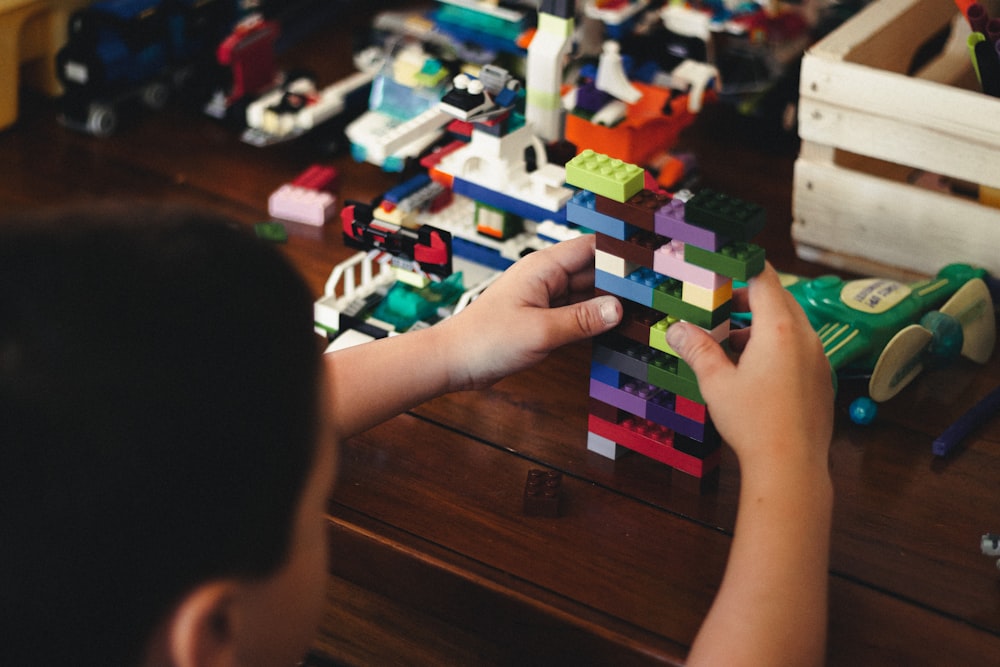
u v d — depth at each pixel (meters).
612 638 0.58
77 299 0.27
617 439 0.70
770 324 0.55
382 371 0.64
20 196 0.99
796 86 1.04
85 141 1.08
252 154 1.07
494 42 1.08
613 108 0.95
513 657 0.66
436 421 0.74
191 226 0.30
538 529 0.65
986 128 0.80
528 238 0.90
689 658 0.47
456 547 0.64
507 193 0.86
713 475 0.68
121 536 0.28
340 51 1.23
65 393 0.27
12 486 0.27
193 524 0.29
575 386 0.77
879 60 0.92
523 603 0.61
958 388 0.77
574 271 0.67
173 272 0.29
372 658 0.68
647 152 0.97
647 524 0.66
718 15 1.09
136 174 1.03
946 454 0.71
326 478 0.34
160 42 1.13
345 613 0.70
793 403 0.52
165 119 1.12
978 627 0.59
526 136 0.88
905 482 0.69
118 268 0.28
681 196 0.61
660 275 0.63
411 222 0.83
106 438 0.27
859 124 0.85
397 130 0.94
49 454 0.27
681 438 0.66
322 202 0.95
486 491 0.68
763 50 1.04
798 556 0.47
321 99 1.07
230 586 0.30
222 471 0.29
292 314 0.31
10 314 0.27
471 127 0.88
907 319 0.77
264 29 1.10
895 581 0.62
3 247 0.28
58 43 1.12
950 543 0.64
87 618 0.28
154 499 0.28
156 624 0.29
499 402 0.76
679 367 0.64
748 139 1.07
